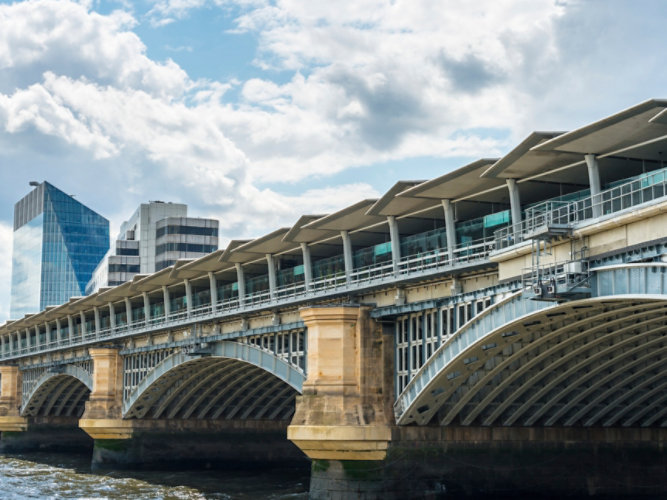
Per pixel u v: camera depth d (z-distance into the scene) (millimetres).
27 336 116750
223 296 74688
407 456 50031
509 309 41000
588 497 52688
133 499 61438
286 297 60688
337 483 50219
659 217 33406
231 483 70625
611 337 41906
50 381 106688
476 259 44406
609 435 53844
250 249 64000
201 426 84250
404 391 49469
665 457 54844
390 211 51000
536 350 44781
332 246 61562
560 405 51125
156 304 88375
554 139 38281
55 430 114500
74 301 95625
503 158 41125
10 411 114125
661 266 32938
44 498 62562
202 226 156375
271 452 84250
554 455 52500
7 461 98875
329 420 49938
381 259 54719
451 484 50438
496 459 51500
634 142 38344
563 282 36906
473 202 49094
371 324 51844
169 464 83188
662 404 52969
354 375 51156
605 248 36062
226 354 67625
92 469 84438
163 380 78875
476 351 44000
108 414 85000
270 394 80375
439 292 48000
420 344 49188
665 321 39906
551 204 44188
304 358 58094
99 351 86812
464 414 51094
